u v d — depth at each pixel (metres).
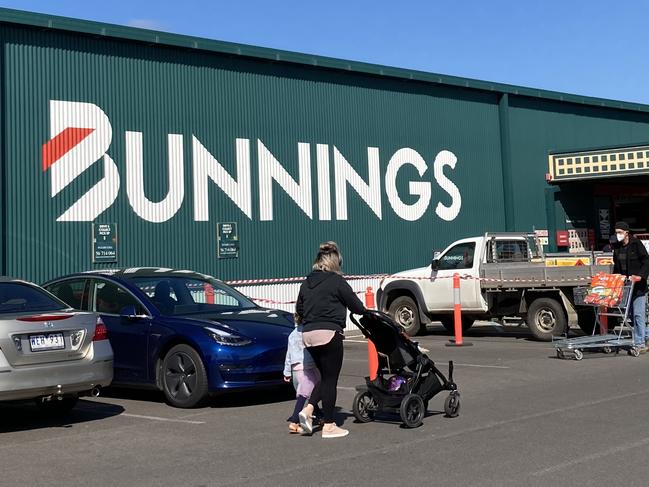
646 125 30.61
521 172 26.66
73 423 8.92
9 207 16.48
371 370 10.84
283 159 20.91
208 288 11.01
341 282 7.73
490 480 5.97
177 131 19.02
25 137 16.77
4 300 8.76
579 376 11.28
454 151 24.94
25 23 16.66
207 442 7.67
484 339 17.22
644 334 13.56
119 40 18.16
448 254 17.69
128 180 18.17
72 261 17.23
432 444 7.27
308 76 21.61
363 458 6.83
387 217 23.03
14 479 6.45
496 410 8.86
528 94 26.66
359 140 22.58
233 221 19.81
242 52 19.94
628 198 29.28
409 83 23.94
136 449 7.46
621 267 13.63
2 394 7.97
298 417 8.02
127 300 10.40
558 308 15.88
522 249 18.05
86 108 17.64
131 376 10.14
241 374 9.33
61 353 8.50
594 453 6.74
